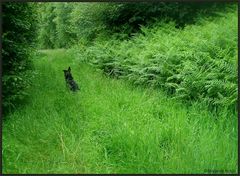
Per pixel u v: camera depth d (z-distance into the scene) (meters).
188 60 7.30
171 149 4.80
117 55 10.13
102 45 11.66
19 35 7.44
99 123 5.74
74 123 5.93
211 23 10.34
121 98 6.82
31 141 5.42
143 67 8.31
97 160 4.81
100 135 5.39
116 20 12.95
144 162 4.58
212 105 6.36
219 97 6.33
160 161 4.55
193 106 6.12
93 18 13.17
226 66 6.61
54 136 5.50
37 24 10.70
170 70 7.44
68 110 6.58
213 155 4.48
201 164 4.39
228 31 8.72
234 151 4.70
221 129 5.30
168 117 5.79
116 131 5.30
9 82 6.52
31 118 6.13
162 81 7.61
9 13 6.93
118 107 6.48
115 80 8.99
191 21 12.62
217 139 4.97
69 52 16.14
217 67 6.86
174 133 5.06
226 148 4.71
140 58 8.49
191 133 5.10
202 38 8.62
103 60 10.62
